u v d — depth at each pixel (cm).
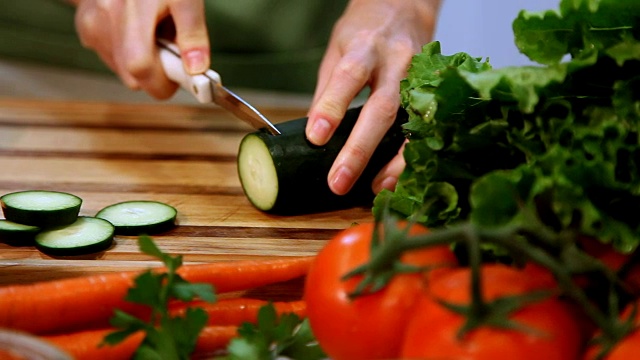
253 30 119
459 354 58
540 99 64
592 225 63
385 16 92
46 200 81
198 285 65
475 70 73
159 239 81
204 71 89
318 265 63
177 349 64
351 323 62
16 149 96
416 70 75
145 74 94
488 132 66
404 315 61
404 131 75
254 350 63
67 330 69
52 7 120
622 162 64
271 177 84
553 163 63
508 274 60
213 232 82
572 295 58
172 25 97
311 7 119
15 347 57
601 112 64
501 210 63
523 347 58
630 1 64
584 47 66
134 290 64
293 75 122
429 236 58
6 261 77
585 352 60
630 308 60
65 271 76
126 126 102
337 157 83
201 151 97
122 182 91
